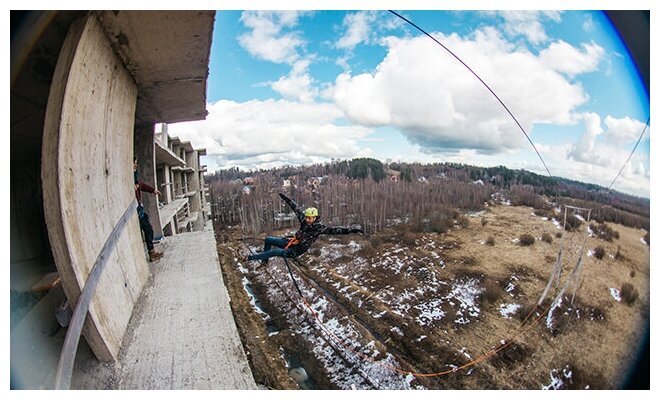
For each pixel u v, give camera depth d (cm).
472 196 6016
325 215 4553
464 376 1316
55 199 214
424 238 3691
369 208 4553
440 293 2219
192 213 1948
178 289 434
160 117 711
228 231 4197
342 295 2039
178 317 361
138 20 303
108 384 259
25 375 223
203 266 523
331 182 6025
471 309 1995
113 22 296
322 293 2036
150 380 267
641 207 3194
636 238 2989
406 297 2120
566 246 3131
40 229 397
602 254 2747
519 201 5647
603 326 1727
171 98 581
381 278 2459
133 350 302
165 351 303
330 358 1225
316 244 3288
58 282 317
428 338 1570
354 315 1781
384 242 3444
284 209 4775
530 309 1969
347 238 3503
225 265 2434
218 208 5272
